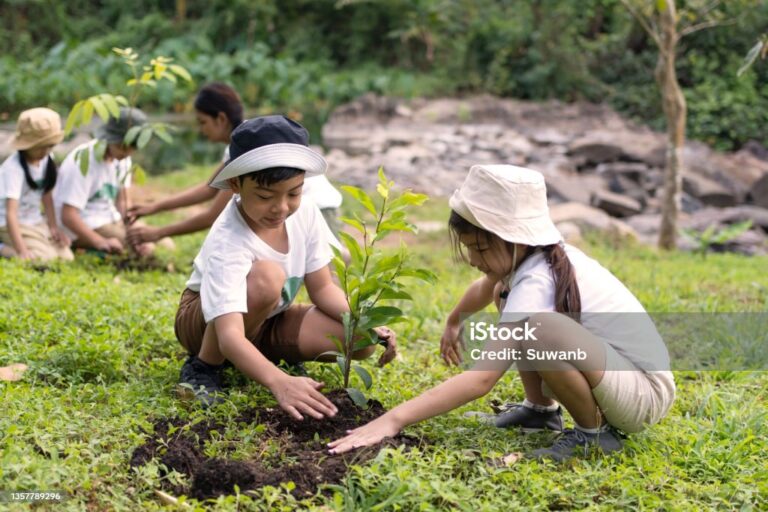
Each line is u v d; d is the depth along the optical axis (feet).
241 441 10.46
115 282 17.98
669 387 11.14
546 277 10.69
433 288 20.71
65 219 20.86
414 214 34.86
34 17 74.90
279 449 10.39
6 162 20.03
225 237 11.71
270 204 11.07
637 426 11.10
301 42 71.87
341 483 9.76
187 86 65.21
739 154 50.24
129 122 20.52
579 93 60.34
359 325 11.43
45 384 12.16
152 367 13.06
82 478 9.55
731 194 41.42
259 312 11.79
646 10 29.99
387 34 69.72
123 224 21.57
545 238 10.71
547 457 10.58
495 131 53.06
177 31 74.43
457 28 65.26
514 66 63.10
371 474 9.48
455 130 53.78
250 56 69.21
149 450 10.20
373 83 64.69
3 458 9.50
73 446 10.05
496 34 63.46
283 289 12.33
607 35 62.80
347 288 11.32
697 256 29.19
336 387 12.42
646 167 44.98
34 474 9.30
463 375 10.63
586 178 41.78
